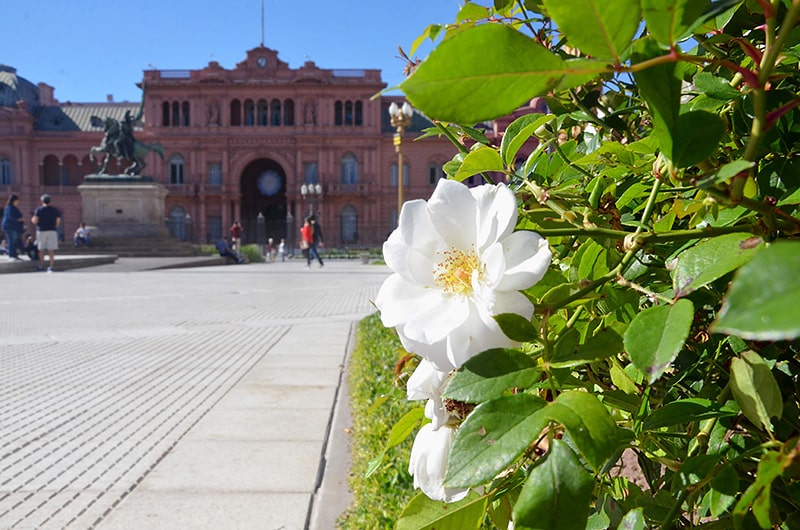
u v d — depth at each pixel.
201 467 3.63
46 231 22.67
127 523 2.91
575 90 1.11
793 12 0.55
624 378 0.83
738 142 0.85
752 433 0.75
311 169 56.38
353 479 3.23
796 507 0.70
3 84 59.66
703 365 0.88
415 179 56.22
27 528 2.86
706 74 0.84
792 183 0.78
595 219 0.90
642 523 0.65
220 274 22.88
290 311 11.54
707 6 0.53
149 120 56.03
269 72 56.41
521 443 0.56
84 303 12.78
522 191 1.04
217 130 55.97
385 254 0.74
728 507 0.63
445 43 0.48
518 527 0.57
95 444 4.06
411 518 0.83
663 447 0.83
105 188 31.72
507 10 1.05
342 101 56.47
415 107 0.52
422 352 0.71
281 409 4.87
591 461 0.54
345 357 7.03
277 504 3.10
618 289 0.83
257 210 60.03
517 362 0.63
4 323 9.89
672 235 0.70
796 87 0.86
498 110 0.52
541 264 0.65
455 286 0.69
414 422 1.00
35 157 57.41
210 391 5.47
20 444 4.06
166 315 10.92
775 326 0.31
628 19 0.48
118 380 5.91
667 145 0.62
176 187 55.66
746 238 0.63
